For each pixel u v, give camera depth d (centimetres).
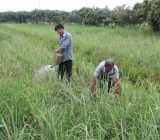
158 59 478
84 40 714
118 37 791
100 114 207
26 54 495
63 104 239
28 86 276
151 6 904
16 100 224
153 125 185
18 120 211
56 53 360
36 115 199
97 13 1507
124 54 533
